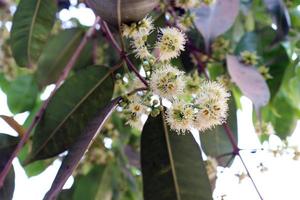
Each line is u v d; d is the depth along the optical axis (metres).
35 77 0.62
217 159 0.43
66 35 0.60
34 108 0.63
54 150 0.38
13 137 0.40
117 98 0.33
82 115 0.39
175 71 0.33
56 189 0.29
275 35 0.50
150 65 0.34
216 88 0.33
